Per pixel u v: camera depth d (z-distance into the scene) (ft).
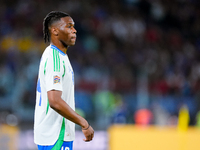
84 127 29.40
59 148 30.42
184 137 76.54
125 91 123.03
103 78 124.67
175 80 140.67
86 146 81.30
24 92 114.21
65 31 31.48
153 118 105.60
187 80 142.72
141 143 77.30
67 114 28.91
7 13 151.43
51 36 31.96
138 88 126.21
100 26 162.30
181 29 184.65
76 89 118.73
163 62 153.69
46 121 30.66
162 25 182.29
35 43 140.15
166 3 189.67
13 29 145.28
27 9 153.48
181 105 116.78
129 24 170.91
